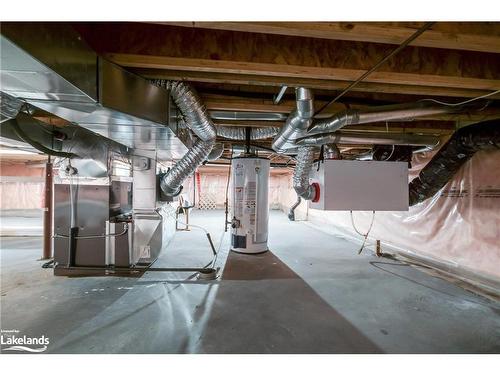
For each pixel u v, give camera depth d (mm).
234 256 3807
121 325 1918
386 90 1935
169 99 1973
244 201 3906
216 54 1565
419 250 3643
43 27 1047
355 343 1741
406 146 3404
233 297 2410
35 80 1205
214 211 10117
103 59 1510
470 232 2912
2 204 7840
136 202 3484
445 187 3250
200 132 2469
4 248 4141
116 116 1726
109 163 3152
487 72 1747
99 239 3062
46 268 3164
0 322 1954
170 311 2133
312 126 2279
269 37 1594
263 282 2793
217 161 6824
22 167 7672
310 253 4039
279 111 2385
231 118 2658
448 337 1814
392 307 2248
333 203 2551
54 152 2682
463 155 2566
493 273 2658
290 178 9750
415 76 1683
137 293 2471
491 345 1730
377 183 2607
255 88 2268
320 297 2434
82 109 1601
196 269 3023
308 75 1648
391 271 3205
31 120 2521
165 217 4270
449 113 2207
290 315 2092
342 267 3348
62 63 1167
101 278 2855
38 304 2234
